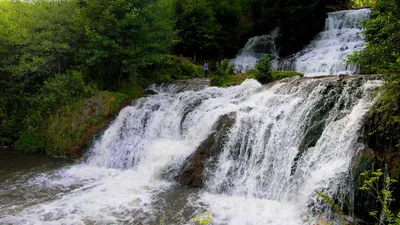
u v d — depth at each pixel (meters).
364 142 7.14
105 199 8.25
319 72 15.78
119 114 13.38
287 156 8.29
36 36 15.22
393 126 6.81
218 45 24.17
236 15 26.47
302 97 9.51
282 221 6.80
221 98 12.26
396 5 8.20
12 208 7.82
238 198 8.22
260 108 10.09
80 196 8.51
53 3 16.91
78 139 13.06
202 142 9.90
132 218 7.16
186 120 11.58
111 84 15.88
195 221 6.93
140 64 15.16
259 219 6.91
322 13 21.48
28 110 15.24
